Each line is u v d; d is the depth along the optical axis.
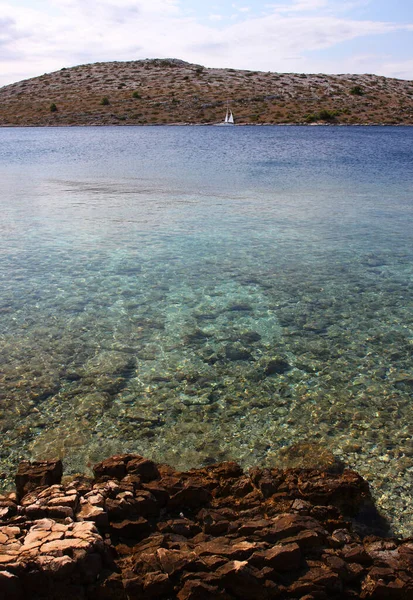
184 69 142.50
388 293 16.30
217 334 13.40
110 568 6.12
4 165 49.09
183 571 6.09
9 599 5.57
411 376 11.41
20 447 8.98
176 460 8.66
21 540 6.15
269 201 30.58
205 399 10.49
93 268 18.47
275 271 18.25
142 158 53.97
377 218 26.17
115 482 7.44
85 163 50.12
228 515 7.05
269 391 10.80
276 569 6.18
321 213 27.36
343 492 7.50
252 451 8.89
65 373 11.41
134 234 23.05
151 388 10.87
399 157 53.69
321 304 15.40
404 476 8.24
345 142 69.75
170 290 16.41
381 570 6.22
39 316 14.37
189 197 31.91
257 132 86.12
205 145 66.88
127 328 13.68
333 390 10.85
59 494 6.98
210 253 20.28
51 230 23.67
